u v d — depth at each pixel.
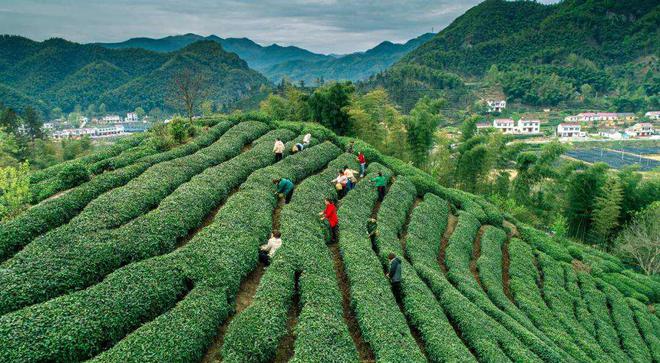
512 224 41.75
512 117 188.00
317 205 26.50
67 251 16.45
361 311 16.73
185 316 14.12
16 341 11.51
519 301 26.00
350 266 20.22
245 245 19.70
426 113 56.12
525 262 32.47
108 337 13.25
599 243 54.62
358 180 36.38
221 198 26.12
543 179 58.03
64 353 11.96
